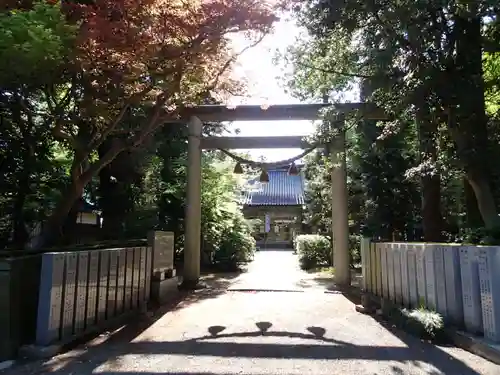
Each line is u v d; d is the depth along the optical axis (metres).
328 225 14.97
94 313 5.67
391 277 6.84
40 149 8.23
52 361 4.41
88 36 5.21
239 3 5.67
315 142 9.16
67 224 9.44
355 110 8.03
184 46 5.90
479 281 4.58
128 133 8.41
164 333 5.75
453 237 9.62
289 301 8.20
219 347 5.05
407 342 5.14
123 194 11.02
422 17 5.47
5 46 4.41
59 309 4.84
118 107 7.01
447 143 6.34
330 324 6.26
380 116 8.59
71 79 6.22
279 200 29.20
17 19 4.53
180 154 13.19
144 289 7.60
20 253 5.31
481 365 4.13
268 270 14.18
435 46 5.69
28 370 4.15
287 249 27.81
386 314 6.68
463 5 5.08
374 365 4.32
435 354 4.60
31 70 4.95
